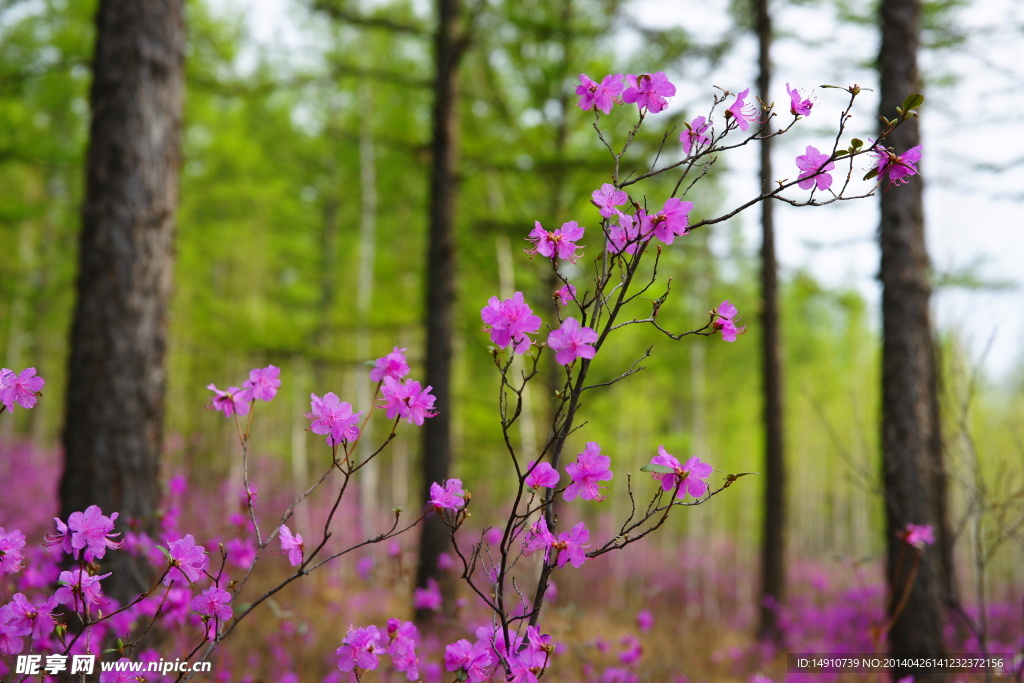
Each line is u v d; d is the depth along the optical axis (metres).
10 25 9.45
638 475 18.00
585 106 1.72
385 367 1.64
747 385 20.12
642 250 1.57
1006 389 17.58
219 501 5.65
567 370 1.52
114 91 3.83
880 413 4.96
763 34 8.15
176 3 4.04
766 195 1.54
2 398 1.60
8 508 7.79
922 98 1.44
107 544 1.61
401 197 11.67
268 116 13.61
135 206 3.79
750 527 22.77
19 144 9.04
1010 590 9.22
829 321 25.83
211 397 1.71
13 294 12.27
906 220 4.98
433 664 3.40
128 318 3.70
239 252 16.17
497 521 6.36
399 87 11.33
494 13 7.10
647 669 3.69
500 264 7.95
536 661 1.54
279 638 3.92
